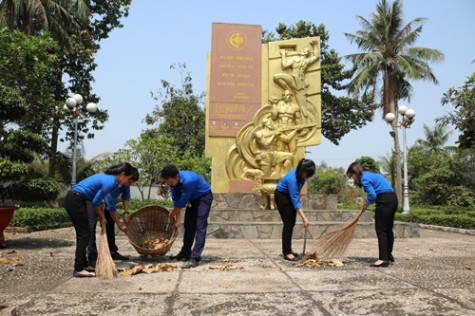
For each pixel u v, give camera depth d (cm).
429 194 2411
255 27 1176
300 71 1157
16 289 359
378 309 300
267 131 1125
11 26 1496
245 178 1116
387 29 2131
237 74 1152
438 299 326
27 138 690
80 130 2047
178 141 2709
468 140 1533
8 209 649
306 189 1153
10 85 1223
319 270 454
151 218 566
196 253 485
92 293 344
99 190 429
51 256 559
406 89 2273
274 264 496
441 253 618
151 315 283
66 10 1648
